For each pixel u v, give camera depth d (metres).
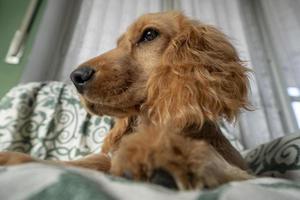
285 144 0.36
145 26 0.37
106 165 0.28
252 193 0.13
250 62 0.76
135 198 0.12
